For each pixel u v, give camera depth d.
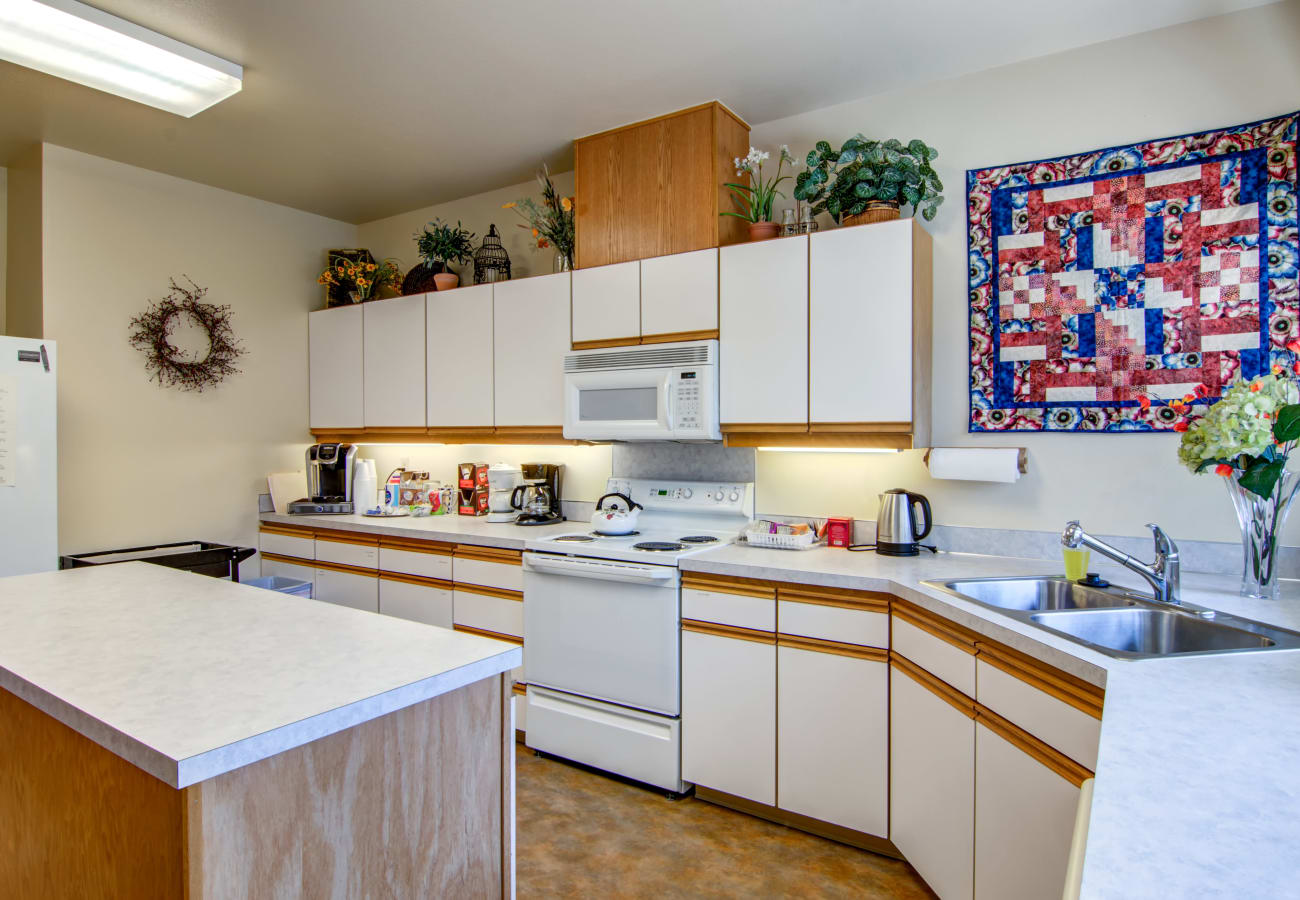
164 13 2.09
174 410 3.45
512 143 3.06
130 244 3.28
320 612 1.61
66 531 3.08
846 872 2.03
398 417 3.58
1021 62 2.41
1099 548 1.80
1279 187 2.04
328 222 4.11
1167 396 2.19
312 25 2.17
